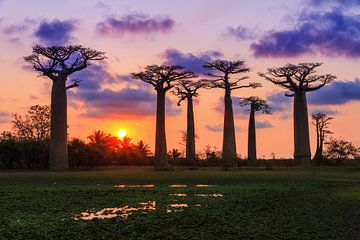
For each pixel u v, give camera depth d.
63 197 26.75
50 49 62.53
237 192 29.55
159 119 65.25
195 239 14.82
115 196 27.31
